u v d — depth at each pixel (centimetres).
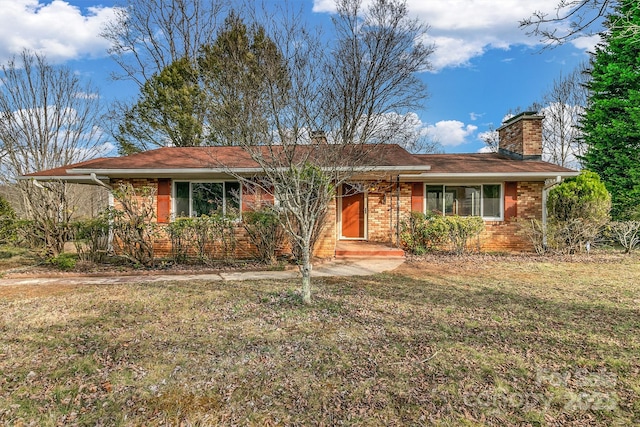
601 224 1066
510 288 669
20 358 379
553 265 909
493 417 274
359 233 1242
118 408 291
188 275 834
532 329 451
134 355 383
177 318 504
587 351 385
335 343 409
